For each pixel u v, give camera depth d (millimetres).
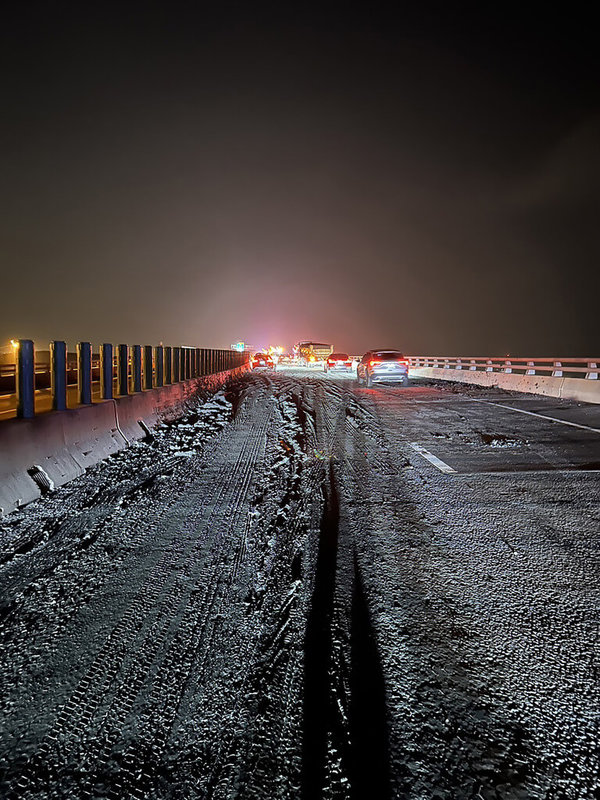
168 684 2854
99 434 9148
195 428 12492
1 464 6078
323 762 2297
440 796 2121
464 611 3584
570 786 2170
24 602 3846
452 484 6957
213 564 4457
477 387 24266
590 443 9672
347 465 8117
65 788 2197
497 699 2688
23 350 6898
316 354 54375
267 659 3061
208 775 2246
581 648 3133
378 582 4039
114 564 4492
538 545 4758
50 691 2822
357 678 2867
